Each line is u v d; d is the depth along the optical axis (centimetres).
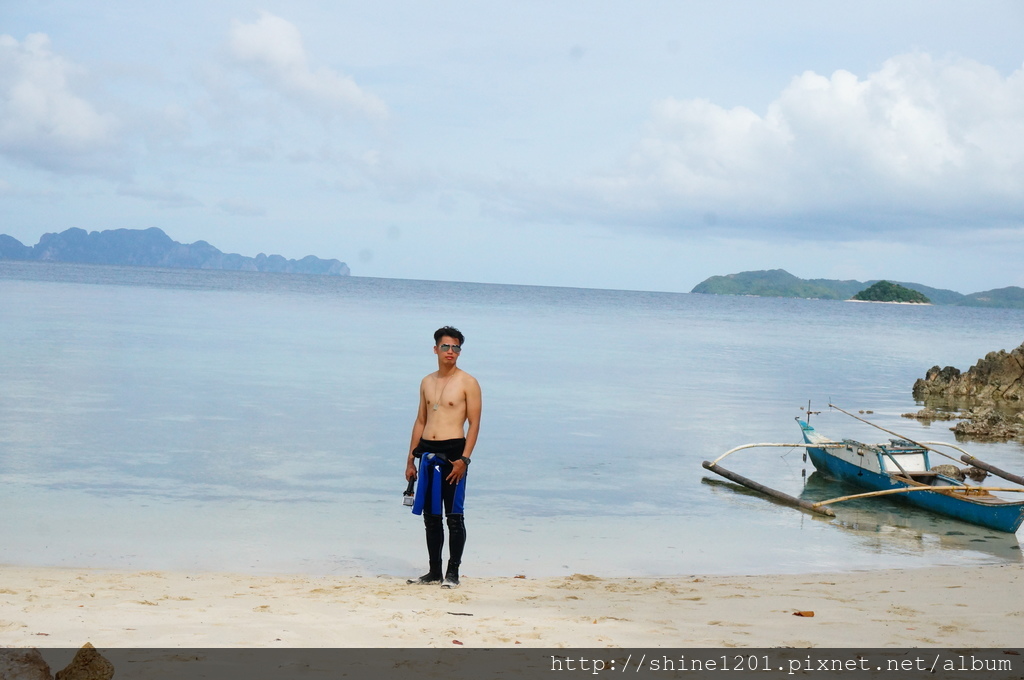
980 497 1370
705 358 4491
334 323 5788
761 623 624
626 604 701
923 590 807
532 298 16762
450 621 591
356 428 1923
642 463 1736
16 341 3409
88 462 1458
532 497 1384
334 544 1038
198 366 2938
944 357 5562
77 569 864
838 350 5788
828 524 1320
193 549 991
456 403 776
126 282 12300
